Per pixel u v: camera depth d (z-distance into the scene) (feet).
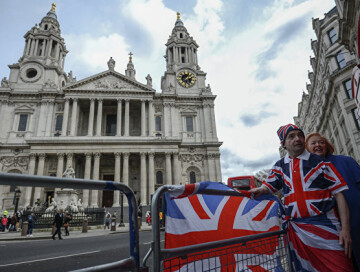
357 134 104.01
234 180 92.02
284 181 11.70
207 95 199.21
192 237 10.05
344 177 11.50
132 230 8.09
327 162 10.83
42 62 195.21
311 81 187.93
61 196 102.78
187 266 9.57
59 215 64.80
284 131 11.85
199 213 10.62
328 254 9.94
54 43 211.20
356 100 18.54
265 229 12.60
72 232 83.71
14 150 168.86
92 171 168.76
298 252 10.93
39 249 41.83
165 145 172.65
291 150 11.51
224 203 11.73
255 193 11.84
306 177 10.81
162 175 173.47
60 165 159.12
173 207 9.82
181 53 225.35
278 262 12.10
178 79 206.90
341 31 86.07
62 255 34.58
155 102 195.00
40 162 159.12
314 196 10.51
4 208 148.46
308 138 14.64
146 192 164.96
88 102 186.50
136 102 190.39
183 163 182.09
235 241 10.30
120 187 7.94
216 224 10.96
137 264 7.86
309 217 10.57
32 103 182.19
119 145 168.04
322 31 123.75
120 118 178.50
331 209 10.45
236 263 10.89
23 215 94.53
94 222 102.63
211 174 178.70
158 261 7.57
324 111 143.33
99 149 165.68
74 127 171.53
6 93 178.70
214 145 185.78
